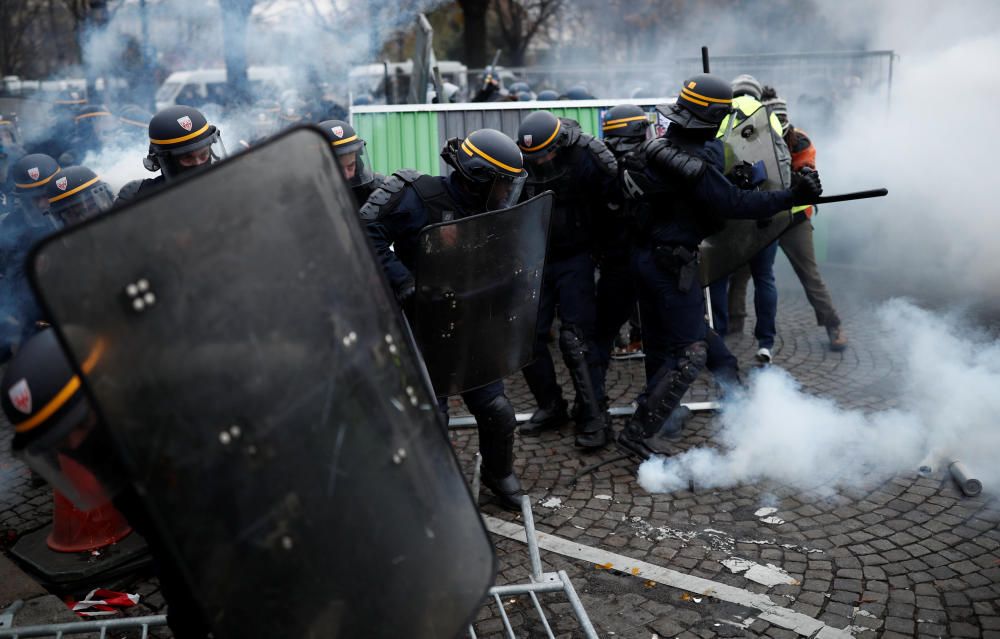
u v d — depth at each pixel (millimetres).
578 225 4070
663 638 2699
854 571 3029
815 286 5449
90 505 1552
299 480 1385
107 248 1221
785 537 3295
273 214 1382
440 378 2889
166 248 1270
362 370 1479
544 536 3408
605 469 4008
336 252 1463
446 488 1580
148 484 1256
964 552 3115
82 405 1422
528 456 4211
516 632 2770
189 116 3307
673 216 3764
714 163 3660
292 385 1388
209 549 1308
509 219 2768
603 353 4512
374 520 1462
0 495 4020
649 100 6254
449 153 3311
